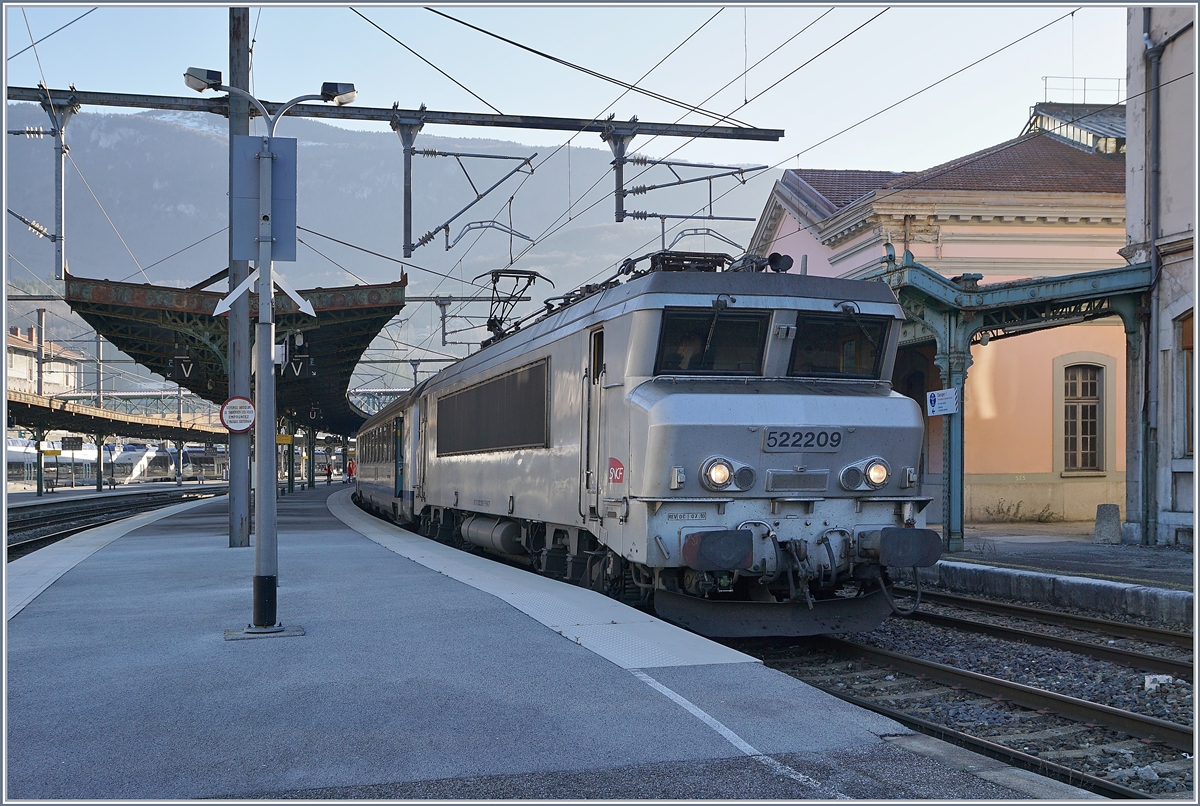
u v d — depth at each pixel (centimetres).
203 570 1355
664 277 953
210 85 1180
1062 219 2470
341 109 1603
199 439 6788
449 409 1777
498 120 1648
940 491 2462
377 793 464
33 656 763
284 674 696
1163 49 1725
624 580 1077
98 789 470
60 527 3161
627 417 940
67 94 1652
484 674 689
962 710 736
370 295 2019
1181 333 1695
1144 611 1122
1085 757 626
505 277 1708
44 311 5491
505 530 1433
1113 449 2531
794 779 480
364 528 2283
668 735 548
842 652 956
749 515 910
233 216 918
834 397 938
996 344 2483
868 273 2516
